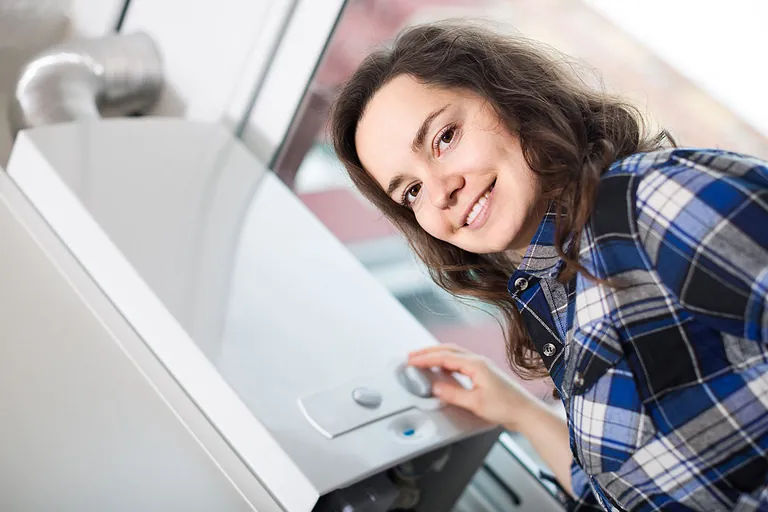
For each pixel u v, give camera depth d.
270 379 1.03
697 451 0.79
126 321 1.10
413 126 0.94
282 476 0.94
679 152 0.79
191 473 0.98
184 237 1.21
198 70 1.57
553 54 1.02
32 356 1.05
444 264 1.12
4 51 1.60
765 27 1.12
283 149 1.57
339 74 1.52
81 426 1.01
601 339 0.81
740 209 0.72
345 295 1.27
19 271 1.12
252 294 1.16
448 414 1.11
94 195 1.19
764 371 0.76
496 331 1.53
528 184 0.90
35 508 0.95
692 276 0.74
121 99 1.51
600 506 1.12
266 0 1.48
